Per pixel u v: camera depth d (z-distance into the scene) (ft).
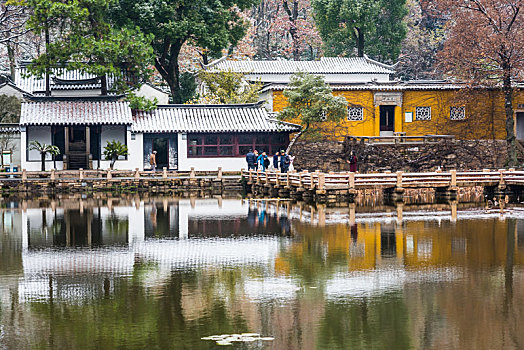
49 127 223.30
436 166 231.50
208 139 228.22
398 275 91.66
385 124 250.37
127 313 75.97
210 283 88.02
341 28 349.41
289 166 213.66
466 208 157.48
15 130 232.12
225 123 228.22
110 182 209.97
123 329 71.05
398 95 244.01
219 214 150.41
